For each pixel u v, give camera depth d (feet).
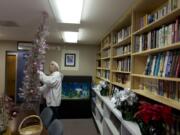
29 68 11.20
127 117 7.66
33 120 8.32
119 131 9.76
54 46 23.24
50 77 13.71
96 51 23.93
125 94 8.57
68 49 23.58
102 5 8.98
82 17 11.09
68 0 7.80
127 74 11.53
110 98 13.14
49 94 14.01
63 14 9.82
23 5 9.32
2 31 16.43
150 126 5.58
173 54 6.29
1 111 6.79
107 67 16.76
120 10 9.70
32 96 11.21
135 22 9.29
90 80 21.06
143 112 5.63
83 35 17.01
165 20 6.63
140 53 8.36
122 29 12.15
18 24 13.50
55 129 6.84
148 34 7.97
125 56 11.98
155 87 7.97
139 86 9.49
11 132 6.91
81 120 18.90
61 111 19.63
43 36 11.64
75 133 14.98
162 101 6.29
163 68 6.82
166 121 5.45
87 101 20.13
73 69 23.67
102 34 16.37
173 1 5.91
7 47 22.90
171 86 6.59
